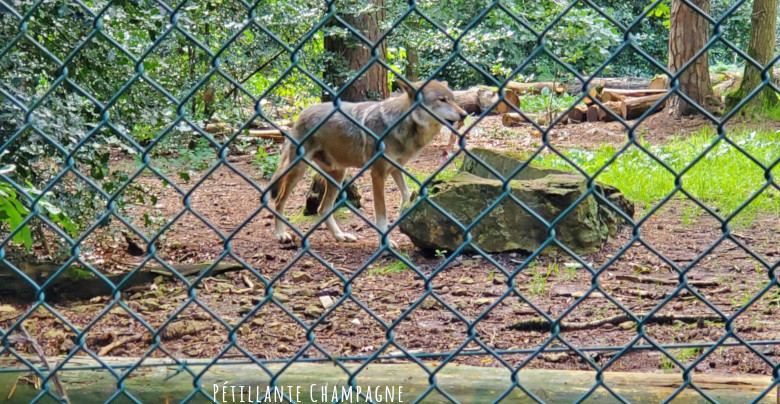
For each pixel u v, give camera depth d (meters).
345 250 7.81
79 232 6.82
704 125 15.67
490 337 5.23
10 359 4.40
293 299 6.17
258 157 11.43
